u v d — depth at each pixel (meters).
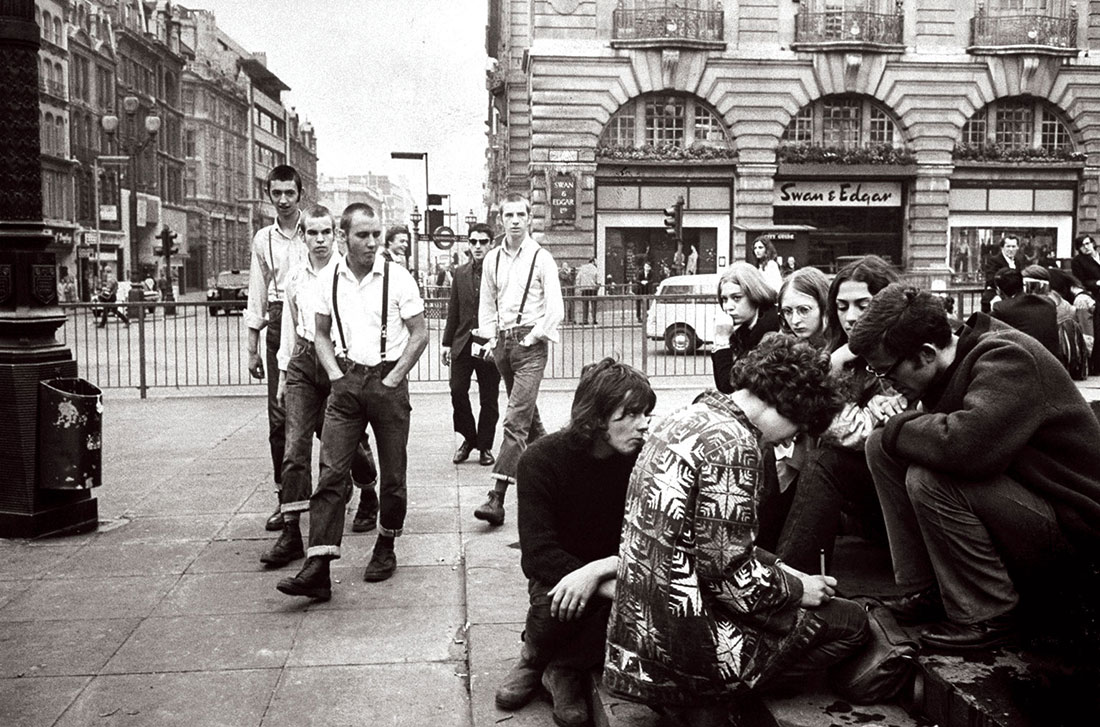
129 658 4.29
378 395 5.12
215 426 10.41
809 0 30.75
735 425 2.90
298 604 4.96
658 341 13.71
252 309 6.58
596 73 29.91
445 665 4.24
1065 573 3.13
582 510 3.71
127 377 14.31
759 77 30.50
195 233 82.31
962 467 3.13
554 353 13.82
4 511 6.08
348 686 4.02
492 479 7.79
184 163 81.38
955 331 3.65
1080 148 31.91
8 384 6.00
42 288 6.14
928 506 3.24
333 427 5.07
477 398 12.72
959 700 2.87
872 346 3.38
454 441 9.57
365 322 5.12
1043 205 32.12
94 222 61.75
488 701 3.80
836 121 31.56
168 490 7.38
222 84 87.25
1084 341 12.50
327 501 4.98
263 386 13.71
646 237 31.08
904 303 3.33
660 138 30.91
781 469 3.89
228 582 5.29
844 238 32.03
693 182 30.92
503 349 6.62
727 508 2.85
